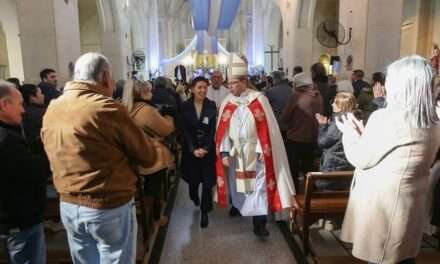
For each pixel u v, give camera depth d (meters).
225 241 3.25
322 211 2.71
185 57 21.45
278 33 21.31
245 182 3.18
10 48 12.37
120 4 12.98
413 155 1.59
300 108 3.66
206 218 3.54
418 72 1.53
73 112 1.58
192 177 3.70
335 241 3.21
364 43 7.16
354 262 2.39
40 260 2.05
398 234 1.66
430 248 2.95
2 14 11.98
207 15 12.79
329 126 2.96
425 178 1.67
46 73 4.83
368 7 7.04
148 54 20.59
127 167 1.75
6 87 1.87
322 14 15.79
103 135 1.59
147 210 3.03
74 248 1.82
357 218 1.79
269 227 3.54
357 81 5.69
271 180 3.16
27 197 1.89
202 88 3.54
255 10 21.44
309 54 12.77
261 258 2.93
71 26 7.62
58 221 3.24
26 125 3.24
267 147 3.16
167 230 3.49
